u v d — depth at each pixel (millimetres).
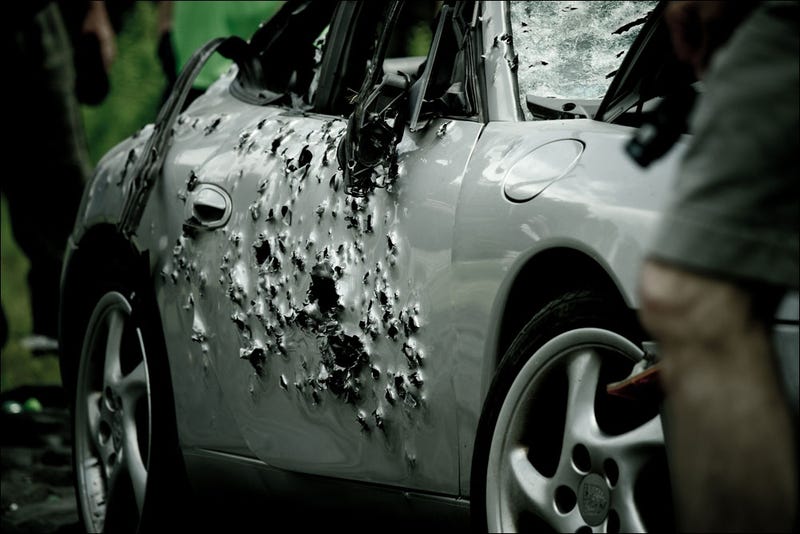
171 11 15852
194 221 6836
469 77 5855
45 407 14289
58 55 15867
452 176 5488
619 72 5473
